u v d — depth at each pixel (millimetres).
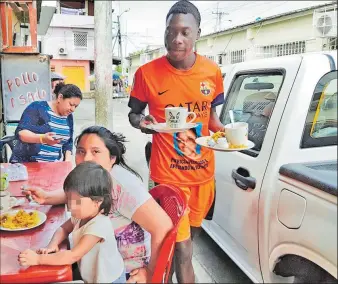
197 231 1587
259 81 1772
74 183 1044
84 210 1052
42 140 2096
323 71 1430
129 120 1533
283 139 1378
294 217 1205
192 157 1462
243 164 1562
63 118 2154
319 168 1221
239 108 1924
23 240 1145
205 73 1436
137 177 1206
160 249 1101
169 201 1244
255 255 1458
